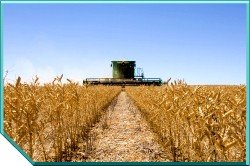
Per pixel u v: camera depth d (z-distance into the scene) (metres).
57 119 6.70
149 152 7.19
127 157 6.85
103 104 17.05
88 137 9.19
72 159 6.77
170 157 6.73
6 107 5.13
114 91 25.84
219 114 4.73
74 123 8.44
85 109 10.43
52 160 6.44
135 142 8.29
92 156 6.98
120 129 10.52
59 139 6.59
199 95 5.42
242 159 4.52
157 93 9.76
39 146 7.25
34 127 5.83
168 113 7.02
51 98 6.86
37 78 6.69
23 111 5.28
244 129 5.04
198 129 4.86
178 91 6.65
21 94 5.42
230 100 5.53
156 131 9.46
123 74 38.41
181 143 7.04
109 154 7.11
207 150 4.96
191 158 5.93
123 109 17.89
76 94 8.05
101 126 11.30
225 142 4.13
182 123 6.26
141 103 15.08
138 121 12.38
